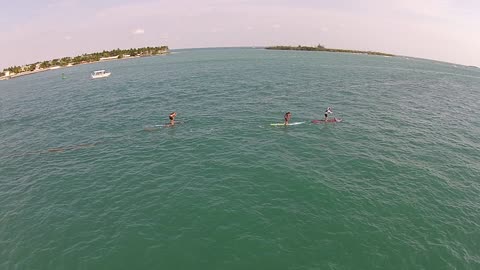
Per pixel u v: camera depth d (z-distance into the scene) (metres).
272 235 17.69
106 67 138.38
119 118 44.44
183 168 26.62
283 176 24.64
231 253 16.34
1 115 52.91
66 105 57.00
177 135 35.75
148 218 19.62
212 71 98.62
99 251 16.89
